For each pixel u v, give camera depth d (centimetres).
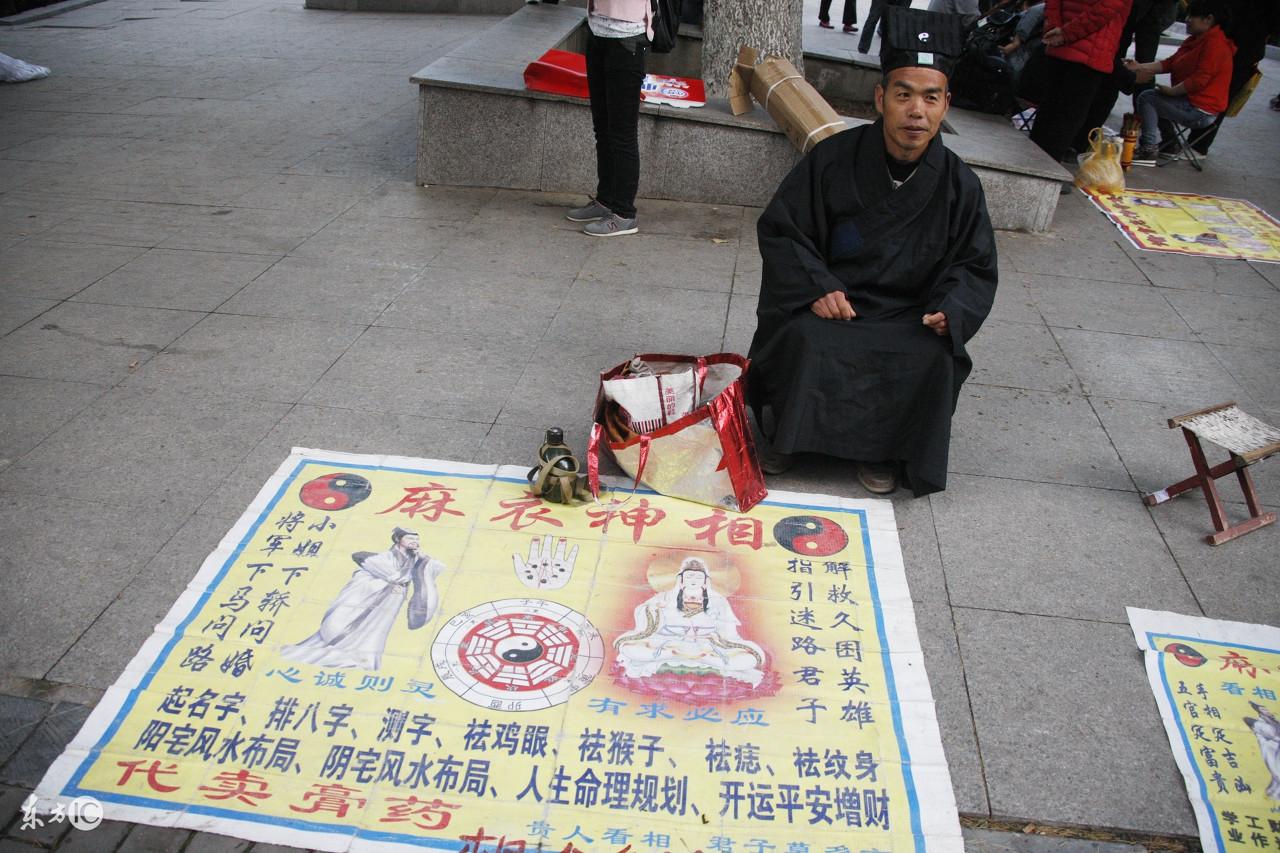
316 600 276
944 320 315
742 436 327
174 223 537
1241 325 491
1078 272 547
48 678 251
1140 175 745
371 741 237
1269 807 235
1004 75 693
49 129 698
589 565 295
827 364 321
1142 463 368
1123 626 288
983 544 319
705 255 533
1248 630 287
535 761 234
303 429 356
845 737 245
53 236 511
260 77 887
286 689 249
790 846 219
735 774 233
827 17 1248
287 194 589
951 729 251
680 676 259
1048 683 267
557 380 399
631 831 220
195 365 395
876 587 294
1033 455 370
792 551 307
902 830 224
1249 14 736
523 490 327
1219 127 870
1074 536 325
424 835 217
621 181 539
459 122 598
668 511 321
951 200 326
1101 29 630
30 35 1043
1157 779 241
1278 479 360
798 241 337
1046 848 225
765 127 586
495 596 281
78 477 324
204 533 303
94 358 396
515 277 492
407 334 429
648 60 871
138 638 264
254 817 219
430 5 1294
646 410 330
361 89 857
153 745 233
